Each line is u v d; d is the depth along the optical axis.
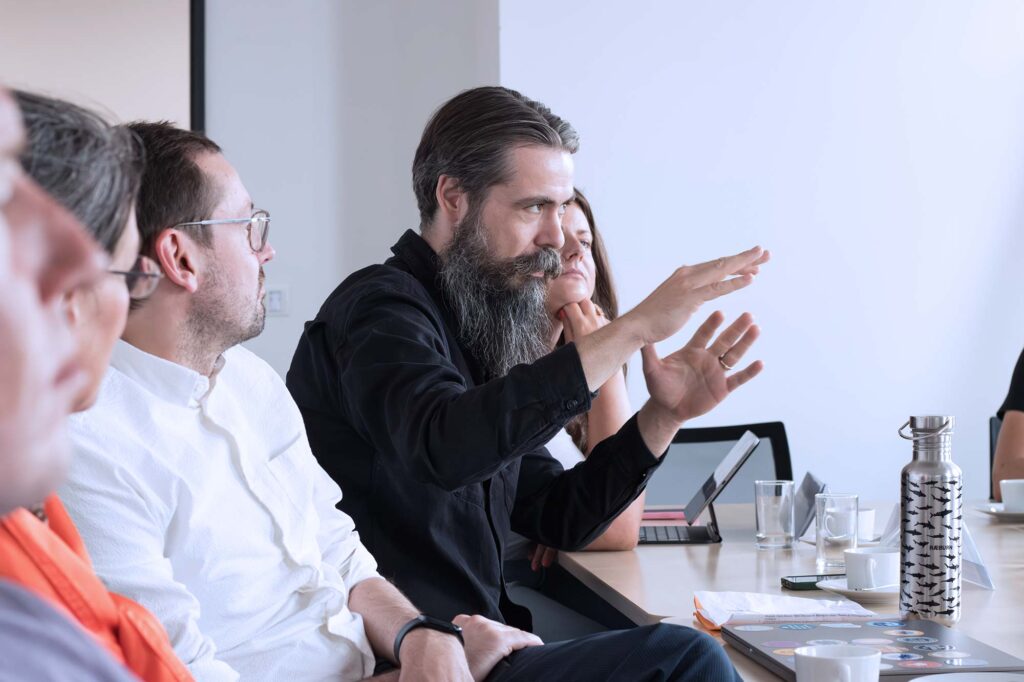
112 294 0.58
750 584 2.03
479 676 1.73
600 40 4.57
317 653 1.68
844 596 1.88
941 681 1.26
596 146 4.59
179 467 1.54
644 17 4.61
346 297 2.18
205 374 1.67
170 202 1.57
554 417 1.79
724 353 2.19
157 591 1.41
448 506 2.10
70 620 0.52
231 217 1.63
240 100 4.84
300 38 4.87
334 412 2.18
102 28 4.71
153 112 4.75
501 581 2.17
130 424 1.52
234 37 4.82
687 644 1.51
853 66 4.84
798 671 1.26
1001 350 5.00
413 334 2.03
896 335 4.91
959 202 4.95
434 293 2.30
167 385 1.57
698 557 2.35
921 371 4.94
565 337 2.75
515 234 2.24
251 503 1.64
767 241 4.77
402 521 2.09
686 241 4.68
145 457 1.49
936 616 1.66
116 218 0.59
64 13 4.68
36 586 0.73
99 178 0.58
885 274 4.89
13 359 0.44
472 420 1.79
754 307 4.78
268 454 1.80
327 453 2.16
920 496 1.67
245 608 1.61
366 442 2.14
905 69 4.88
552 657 1.67
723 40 4.70
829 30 4.80
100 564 1.40
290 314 4.88
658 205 4.65
